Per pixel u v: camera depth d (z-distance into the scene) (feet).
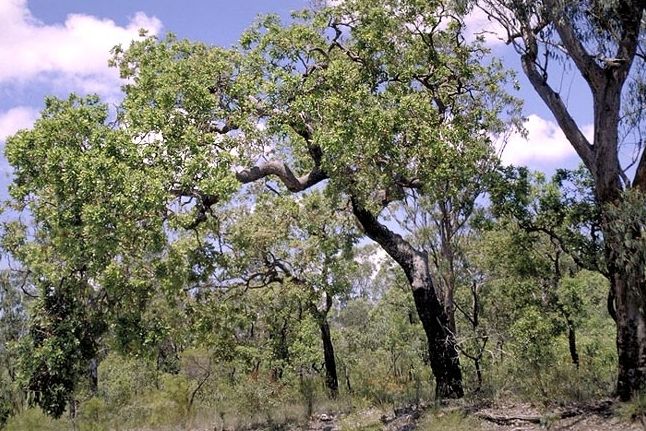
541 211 59.31
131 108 45.70
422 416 48.80
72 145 44.65
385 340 112.37
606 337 87.35
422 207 71.36
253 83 49.60
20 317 90.33
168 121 45.34
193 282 50.85
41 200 46.16
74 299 50.14
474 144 56.03
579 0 41.96
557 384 49.11
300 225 75.41
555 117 45.32
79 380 54.34
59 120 44.86
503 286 73.36
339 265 75.10
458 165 52.47
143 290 47.67
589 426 39.68
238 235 66.03
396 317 108.27
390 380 83.76
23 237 53.42
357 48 52.70
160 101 45.73
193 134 43.75
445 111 56.65
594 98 43.75
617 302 43.16
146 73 49.14
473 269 78.02
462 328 84.64
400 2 53.21
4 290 90.17
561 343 70.44
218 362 80.28
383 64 52.65
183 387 77.61
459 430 43.32
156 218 42.50
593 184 57.00
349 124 46.03
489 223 64.03
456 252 76.69
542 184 60.44
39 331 50.75
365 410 60.54
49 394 52.47
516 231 64.54
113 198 40.34
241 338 92.48
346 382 94.53
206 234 55.36
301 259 76.02
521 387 51.19
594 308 87.10
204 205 47.01
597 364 64.69
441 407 50.34
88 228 40.60
